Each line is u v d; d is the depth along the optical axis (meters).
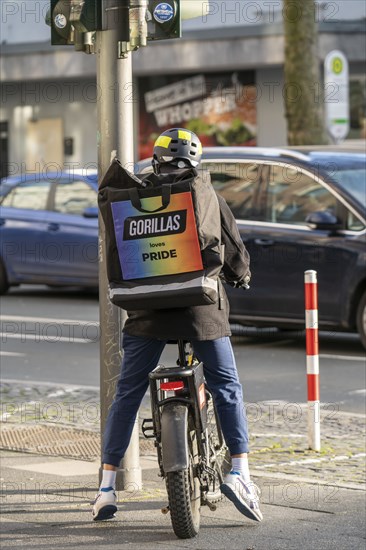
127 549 16.03
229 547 16.08
